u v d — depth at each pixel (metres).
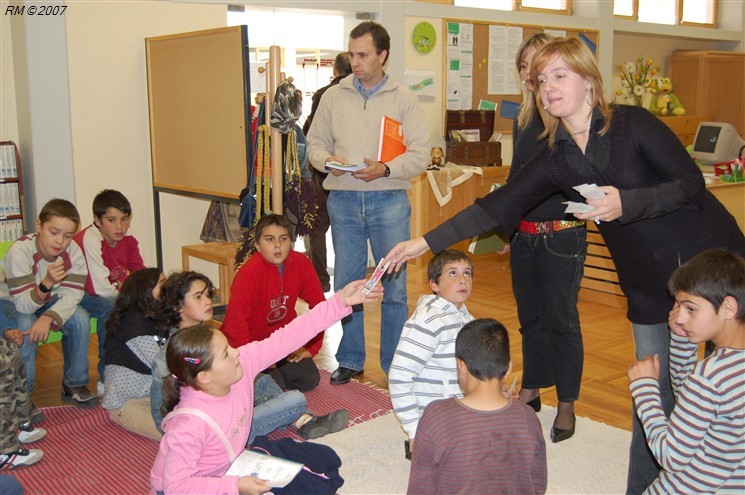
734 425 1.54
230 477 1.87
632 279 1.95
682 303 1.63
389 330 3.37
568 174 1.92
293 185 3.64
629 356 3.77
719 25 8.81
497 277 5.75
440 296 2.35
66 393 3.28
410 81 6.06
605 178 1.83
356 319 3.39
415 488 1.70
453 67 6.35
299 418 2.85
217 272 5.43
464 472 1.63
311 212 3.71
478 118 6.36
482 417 1.66
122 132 4.88
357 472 2.48
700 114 8.34
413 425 2.21
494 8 6.66
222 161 4.02
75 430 2.91
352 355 3.43
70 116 4.57
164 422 1.98
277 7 5.10
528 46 2.55
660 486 1.72
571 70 1.75
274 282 3.11
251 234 3.67
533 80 1.90
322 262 5.24
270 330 3.23
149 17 4.87
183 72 4.26
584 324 4.40
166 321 2.85
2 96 4.59
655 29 7.90
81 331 3.20
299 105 3.55
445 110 6.31
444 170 5.55
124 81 4.83
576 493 2.33
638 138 1.77
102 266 3.37
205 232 4.75
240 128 3.83
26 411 2.78
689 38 8.56
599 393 3.25
